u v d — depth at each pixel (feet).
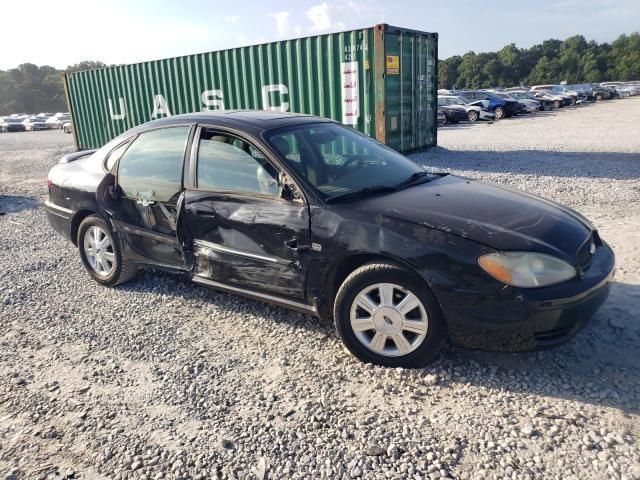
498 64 393.50
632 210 22.30
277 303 12.20
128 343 12.52
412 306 10.30
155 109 46.85
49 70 391.86
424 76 40.01
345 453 8.36
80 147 56.85
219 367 11.19
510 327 9.54
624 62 338.95
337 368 10.91
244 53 38.93
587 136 54.29
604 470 7.68
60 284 16.75
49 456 8.68
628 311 12.53
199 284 13.58
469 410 9.31
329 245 10.91
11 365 11.75
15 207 30.27
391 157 14.33
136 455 8.59
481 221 10.43
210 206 12.75
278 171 11.85
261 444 8.69
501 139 54.80
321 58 35.47
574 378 10.10
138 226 14.52
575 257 9.97
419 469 7.93
